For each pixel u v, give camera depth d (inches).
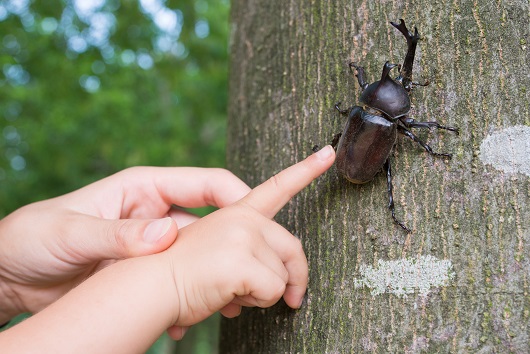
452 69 12.0
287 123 14.1
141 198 14.4
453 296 11.1
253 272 11.1
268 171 14.5
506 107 11.5
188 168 14.4
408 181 11.9
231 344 14.8
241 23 16.8
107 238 12.3
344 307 12.0
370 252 11.9
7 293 14.7
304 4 14.2
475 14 12.0
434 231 11.5
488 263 11.1
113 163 47.0
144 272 11.0
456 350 11.0
